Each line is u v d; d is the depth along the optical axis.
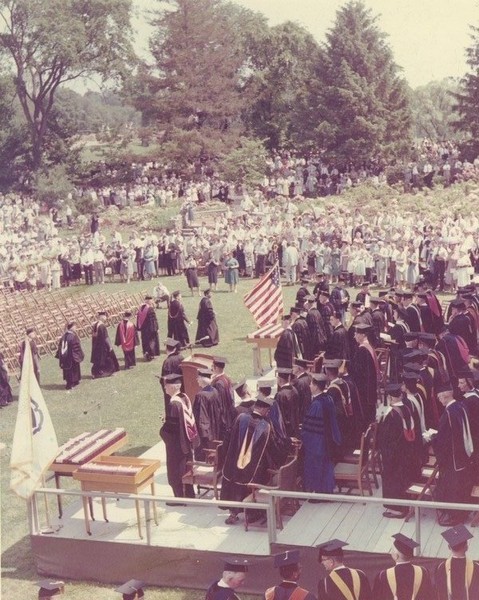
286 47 63.78
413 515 12.88
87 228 55.28
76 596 12.72
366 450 13.74
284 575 9.41
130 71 65.81
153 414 20.72
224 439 14.25
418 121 72.19
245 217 48.81
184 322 26.94
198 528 13.38
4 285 40.34
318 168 56.34
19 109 78.44
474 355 19.56
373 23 56.62
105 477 13.22
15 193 68.00
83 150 75.44
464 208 46.84
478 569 9.70
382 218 42.19
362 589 9.66
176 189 59.16
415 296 20.88
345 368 18.97
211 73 62.56
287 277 37.25
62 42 64.94
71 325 23.95
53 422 20.72
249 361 24.48
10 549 14.31
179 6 62.03
